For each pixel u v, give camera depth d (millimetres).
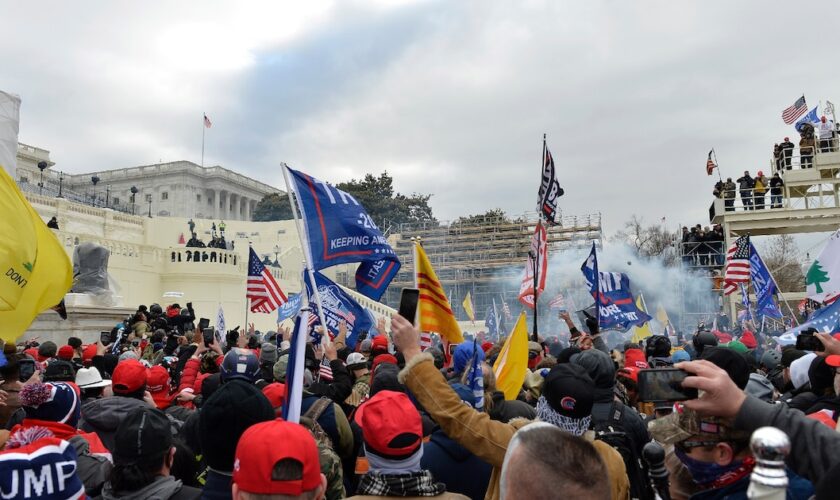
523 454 1906
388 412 3158
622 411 4398
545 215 10438
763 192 32312
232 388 3225
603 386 4441
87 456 4027
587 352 4578
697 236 34656
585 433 3369
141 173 92438
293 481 2391
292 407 3605
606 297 12641
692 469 2588
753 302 28156
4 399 4820
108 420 4668
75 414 4203
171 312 18094
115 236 48750
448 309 4891
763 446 1630
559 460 1838
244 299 43312
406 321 3434
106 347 12859
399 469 3146
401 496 3084
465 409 3303
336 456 4180
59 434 4070
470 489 3801
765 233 33031
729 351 3246
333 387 6480
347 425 5168
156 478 3299
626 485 3365
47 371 5652
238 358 5406
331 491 4098
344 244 6719
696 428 2516
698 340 7539
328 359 6543
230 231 62719
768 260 51375
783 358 6621
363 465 4863
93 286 23500
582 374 3332
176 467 4355
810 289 11094
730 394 2268
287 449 2400
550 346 12867
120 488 3211
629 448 4207
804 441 2182
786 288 49906
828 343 3816
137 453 3234
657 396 2648
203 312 40750
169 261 41438
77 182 92125
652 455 2584
